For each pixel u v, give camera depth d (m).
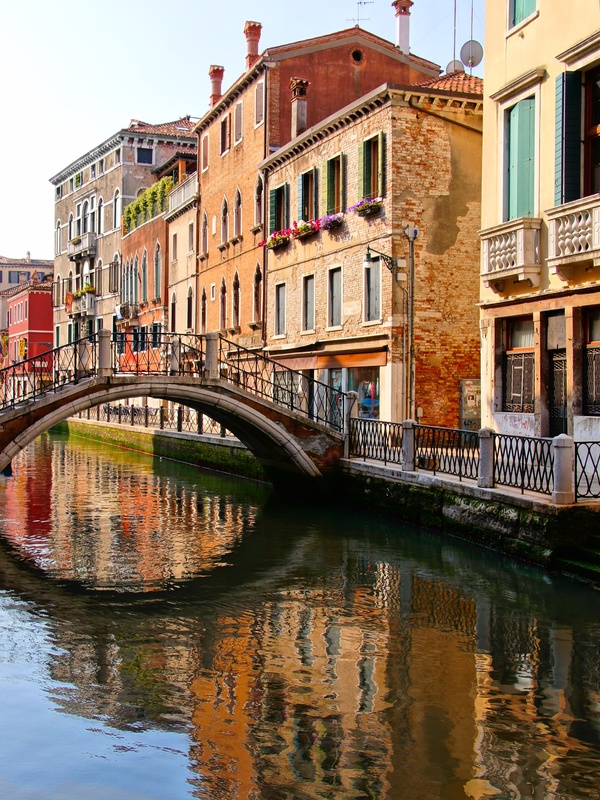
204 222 29.73
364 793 5.14
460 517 11.68
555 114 11.98
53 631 8.48
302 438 16.33
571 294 11.72
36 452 29.56
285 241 22.08
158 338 35.03
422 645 7.84
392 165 17.23
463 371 17.73
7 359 59.91
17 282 78.12
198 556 11.97
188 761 5.57
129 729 6.09
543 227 12.37
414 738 5.88
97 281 44.62
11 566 11.40
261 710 6.40
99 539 13.33
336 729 6.05
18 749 5.75
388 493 14.03
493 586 9.50
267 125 23.59
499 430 13.55
